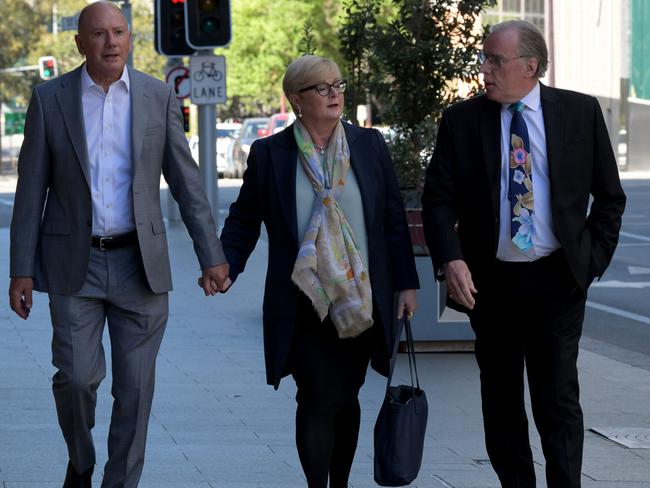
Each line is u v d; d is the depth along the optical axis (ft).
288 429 29.25
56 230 21.04
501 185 20.72
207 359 39.17
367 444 27.89
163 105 21.33
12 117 233.14
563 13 209.46
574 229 20.51
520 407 21.53
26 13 241.55
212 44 67.82
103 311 21.52
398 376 36.40
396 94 41.81
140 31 270.46
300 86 20.92
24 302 21.16
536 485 23.61
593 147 20.75
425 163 40.24
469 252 21.15
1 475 24.45
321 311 20.57
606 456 26.91
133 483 21.40
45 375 36.04
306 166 20.99
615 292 61.16
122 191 21.09
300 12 223.51
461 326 40.14
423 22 42.09
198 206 21.48
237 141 187.32
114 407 21.59
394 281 21.36
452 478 24.68
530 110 20.67
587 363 40.55
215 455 26.48
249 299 54.49
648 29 191.11
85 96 21.08
